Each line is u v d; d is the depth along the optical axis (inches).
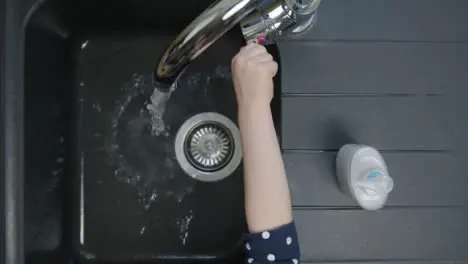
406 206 29.3
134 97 33.2
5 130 27.0
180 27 33.2
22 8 27.5
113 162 32.9
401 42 29.7
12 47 27.2
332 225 29.0
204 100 33.1
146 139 33.0
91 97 33.1
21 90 27.2
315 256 29.0
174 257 32.7
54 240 31.1
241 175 32.8
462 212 29.4
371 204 27.4
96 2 31.0
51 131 31.0
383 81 29.6
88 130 33.0
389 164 29.5
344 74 29.5
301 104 29.3
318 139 29.2
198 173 32.8
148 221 32.8
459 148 29.5
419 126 29.5
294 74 29.4
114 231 32.8
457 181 29.5
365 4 29.7
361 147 27.6
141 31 33.3
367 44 29.6
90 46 33.3
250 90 24.0
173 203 32.8
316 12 29.3
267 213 23.6
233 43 33.2
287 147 29.2
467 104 29.6
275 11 23.5
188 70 33.3
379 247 29.1
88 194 32.8
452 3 29.9
